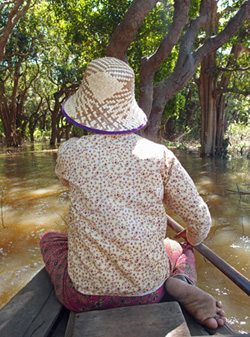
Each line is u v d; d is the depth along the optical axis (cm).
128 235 146
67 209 531
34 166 1095
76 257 157
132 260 148
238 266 322
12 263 338
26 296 176
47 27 1769
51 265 185
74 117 159
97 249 150
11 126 2273
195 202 153
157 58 760
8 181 802
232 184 731
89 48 1339
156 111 858
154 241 154
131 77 162
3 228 443
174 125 2528
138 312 151
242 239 391
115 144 153
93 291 154
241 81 1497
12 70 2238
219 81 1619
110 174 150
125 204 149
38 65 2228
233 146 1669
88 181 150
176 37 734
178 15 732
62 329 160
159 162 151
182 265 185
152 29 1097
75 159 153
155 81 1173
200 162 1187
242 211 507
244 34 1166
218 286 290
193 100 2448
